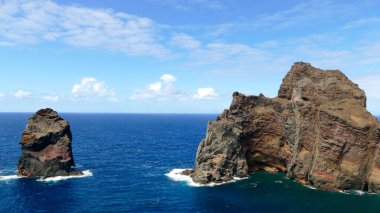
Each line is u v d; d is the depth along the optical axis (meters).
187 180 108.44
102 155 157.12
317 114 108.44
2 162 133.25
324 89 114.56
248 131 123.75
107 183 103.94
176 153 164.38
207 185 102.62
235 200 88.19
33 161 111.25
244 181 108.56
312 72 126.56
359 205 84.94
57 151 113.56
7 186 98.62
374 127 100.31
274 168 125.88
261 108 125.75
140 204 84.44
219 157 111.56
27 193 92.19
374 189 96.88
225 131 114.81
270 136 124.69
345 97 113.50
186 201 87.00
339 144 100.75
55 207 81.81
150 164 134.88
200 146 114.88
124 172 119.62
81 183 103.62
